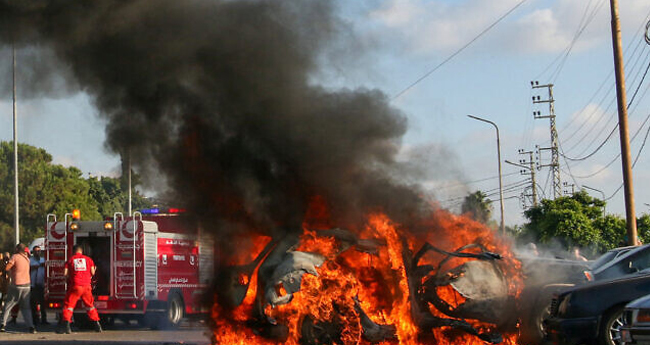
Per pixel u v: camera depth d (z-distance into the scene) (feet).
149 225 56.29
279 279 33.06
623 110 67.51
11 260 53.31
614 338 33.42
